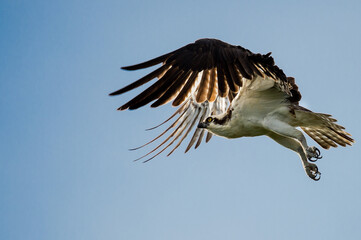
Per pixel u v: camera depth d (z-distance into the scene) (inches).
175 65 338.6
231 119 467.2
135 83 324.5
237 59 350.0
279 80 379.2
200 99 356.5
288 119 455.5
